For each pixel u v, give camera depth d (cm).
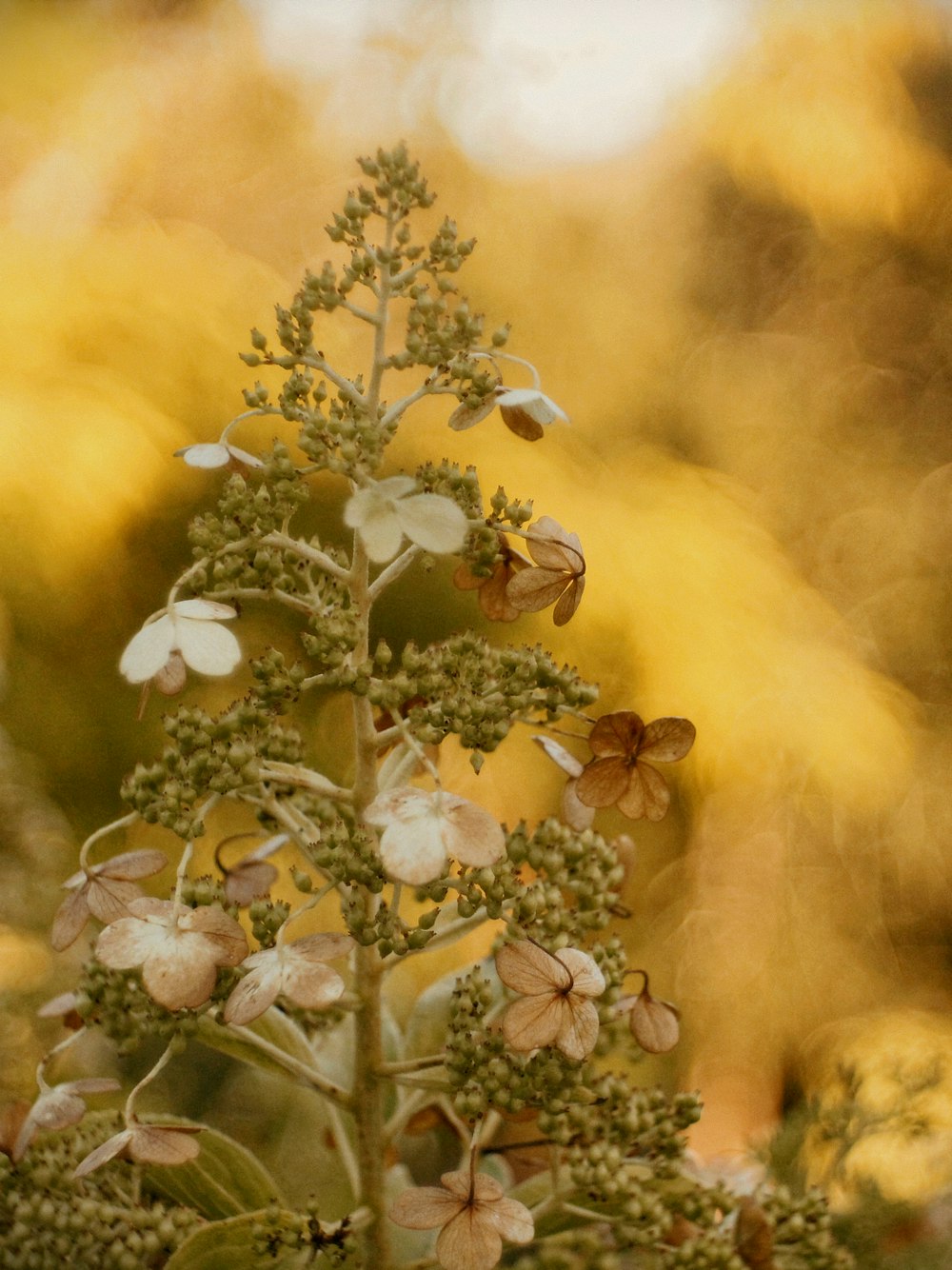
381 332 87
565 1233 94
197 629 84
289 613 291
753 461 417
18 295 243
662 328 377
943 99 451
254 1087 139
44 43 266
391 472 272
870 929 413
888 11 403
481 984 88
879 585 430
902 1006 403
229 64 319
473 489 88
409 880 82
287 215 330
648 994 90
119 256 260
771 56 399
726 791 375
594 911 89
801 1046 395
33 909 158
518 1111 89
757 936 400
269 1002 83
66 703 263
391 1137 91
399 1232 96
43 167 272
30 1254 88
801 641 353
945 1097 103
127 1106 86
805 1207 92
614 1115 90
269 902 85
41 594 245
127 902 87
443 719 86
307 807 91
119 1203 90
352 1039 97
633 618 297
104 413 238
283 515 87
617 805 88
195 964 83
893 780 352
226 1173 91
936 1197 101
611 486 315
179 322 256
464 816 83
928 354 453
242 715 86
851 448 441
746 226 443
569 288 360
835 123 391
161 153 306
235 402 266
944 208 432
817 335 448
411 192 87
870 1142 103
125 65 293
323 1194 101
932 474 446
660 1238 91
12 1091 126
